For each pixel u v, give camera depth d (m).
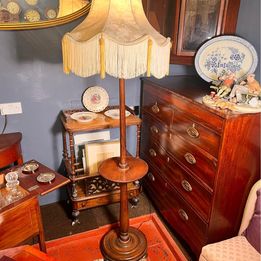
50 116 1.93
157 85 1.78
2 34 1.63
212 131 1.31
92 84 1.96
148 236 1.89
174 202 1.78
